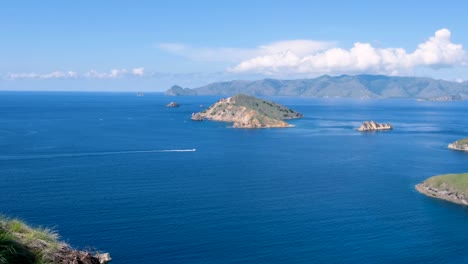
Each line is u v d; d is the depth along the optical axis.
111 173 127.81
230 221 82.88
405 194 110.56
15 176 119.44
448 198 106.38
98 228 75.75
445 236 79.06
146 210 88.19
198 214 86.75
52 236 19.55
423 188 114.94
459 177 114.56
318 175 132.62
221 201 97.75
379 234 78.88
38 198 95.38
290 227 80.75
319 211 92.19
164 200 96.88
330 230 79.94
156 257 64.56
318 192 110.00
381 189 115.56
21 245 17.50
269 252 68.38
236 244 70.94
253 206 94.38
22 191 101.69
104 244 68.25
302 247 71.00
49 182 112.50
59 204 90.62
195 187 111.50
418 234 79.75
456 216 91.88
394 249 71.94
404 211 94.81
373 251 70.62
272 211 90.94
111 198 97.12
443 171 143.62
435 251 71.75
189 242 70.94
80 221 79.31
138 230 75.50
